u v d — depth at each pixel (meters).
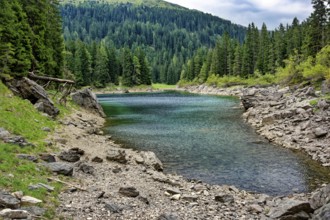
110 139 34.81
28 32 48.25
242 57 129.62
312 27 74.81
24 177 14.71
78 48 127.88
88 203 13.55
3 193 11.80
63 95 46.03
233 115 55.31
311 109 38.44
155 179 19.67
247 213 14.54
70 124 35.88
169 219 12.30
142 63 154.75
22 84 36.22
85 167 18.98
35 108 33.69
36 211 11.45
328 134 30.27
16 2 46.34
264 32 123.62
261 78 111.94
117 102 84.69
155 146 31.70
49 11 60.62
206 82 143.00
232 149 30.53
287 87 75.81
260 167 24.62
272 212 14.06
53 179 15.68
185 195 16.52
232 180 21.69
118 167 21.31
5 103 29.12
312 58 67.44
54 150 22.27
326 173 22.91
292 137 32.53
